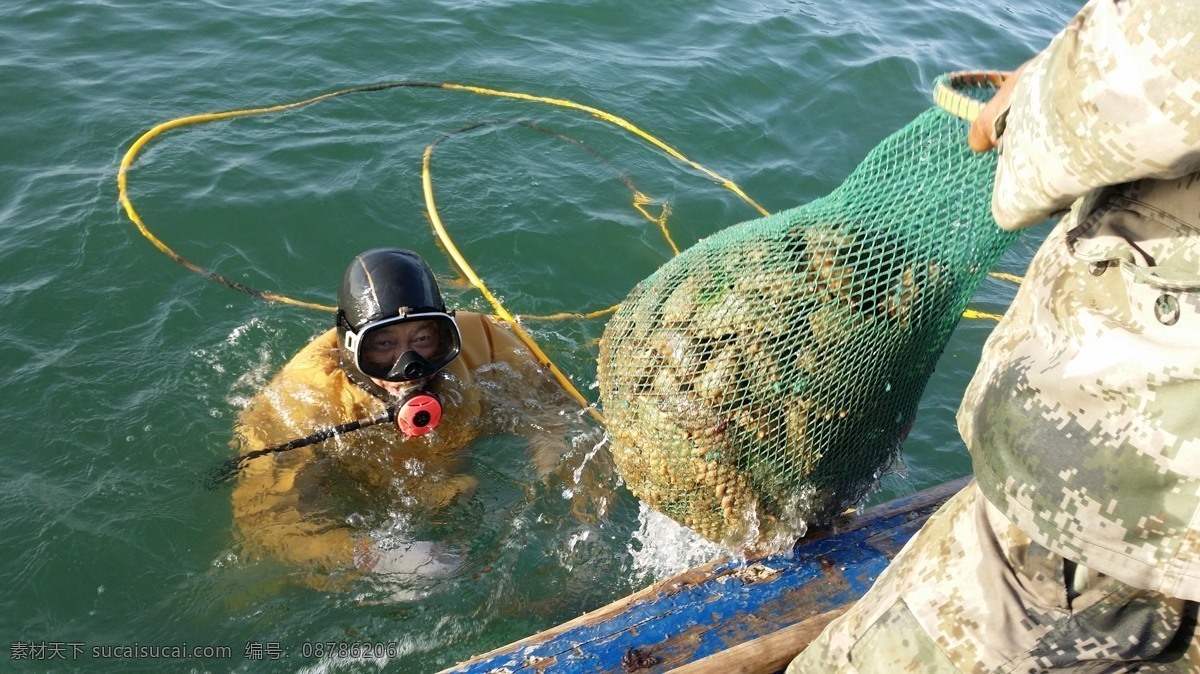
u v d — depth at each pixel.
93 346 4.47
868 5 8.45
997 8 8.72
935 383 4.89
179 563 3.56
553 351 4.85
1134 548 1.80
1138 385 1.76
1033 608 2.02
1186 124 1.51
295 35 7.00
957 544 2.13
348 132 6.14
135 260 4.96
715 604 2.96
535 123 6.43
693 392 2.73
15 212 5.14
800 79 7.13
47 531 3.61
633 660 2.79
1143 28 1.54
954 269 2.80
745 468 2.79
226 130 6.00
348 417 3.93
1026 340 2.01
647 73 7.05
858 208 2.84
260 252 5.15
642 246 5.53
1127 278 1.78
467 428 4.07
